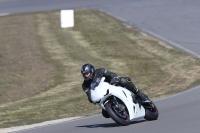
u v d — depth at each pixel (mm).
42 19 110562
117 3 122812
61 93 58625
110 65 72875
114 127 34875
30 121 43531
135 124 35500
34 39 93250
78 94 57250
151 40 85625
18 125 41719
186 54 75125
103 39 89250
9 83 65875
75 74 69375
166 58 74062
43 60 78438
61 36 94188
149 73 65875
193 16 100750
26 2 132875
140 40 86375
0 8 126875
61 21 100375
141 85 59250
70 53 82000
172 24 95562
